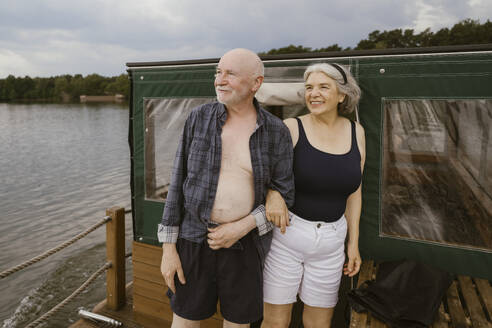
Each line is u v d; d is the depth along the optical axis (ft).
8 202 67.21
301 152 5.53
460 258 7.30
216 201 4.89
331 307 6.07
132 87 9.95
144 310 10.11
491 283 7.04
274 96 7.88
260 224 5.03
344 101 5.90
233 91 4.66
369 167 7.77
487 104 6.80
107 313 10.81
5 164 110.52
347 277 9.14
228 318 5.26
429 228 7.49
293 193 5.29
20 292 31.50
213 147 4.83
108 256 10.79
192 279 5.09
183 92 9.30
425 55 7.09
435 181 7.36
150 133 9.82
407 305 5.69
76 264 37.40
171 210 5.04
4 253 43.52
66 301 9.24
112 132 199.93
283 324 6.00
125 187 79.10
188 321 5.34
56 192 75.10
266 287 5.89
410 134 7.41
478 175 7.08
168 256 5.08
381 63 7.41
